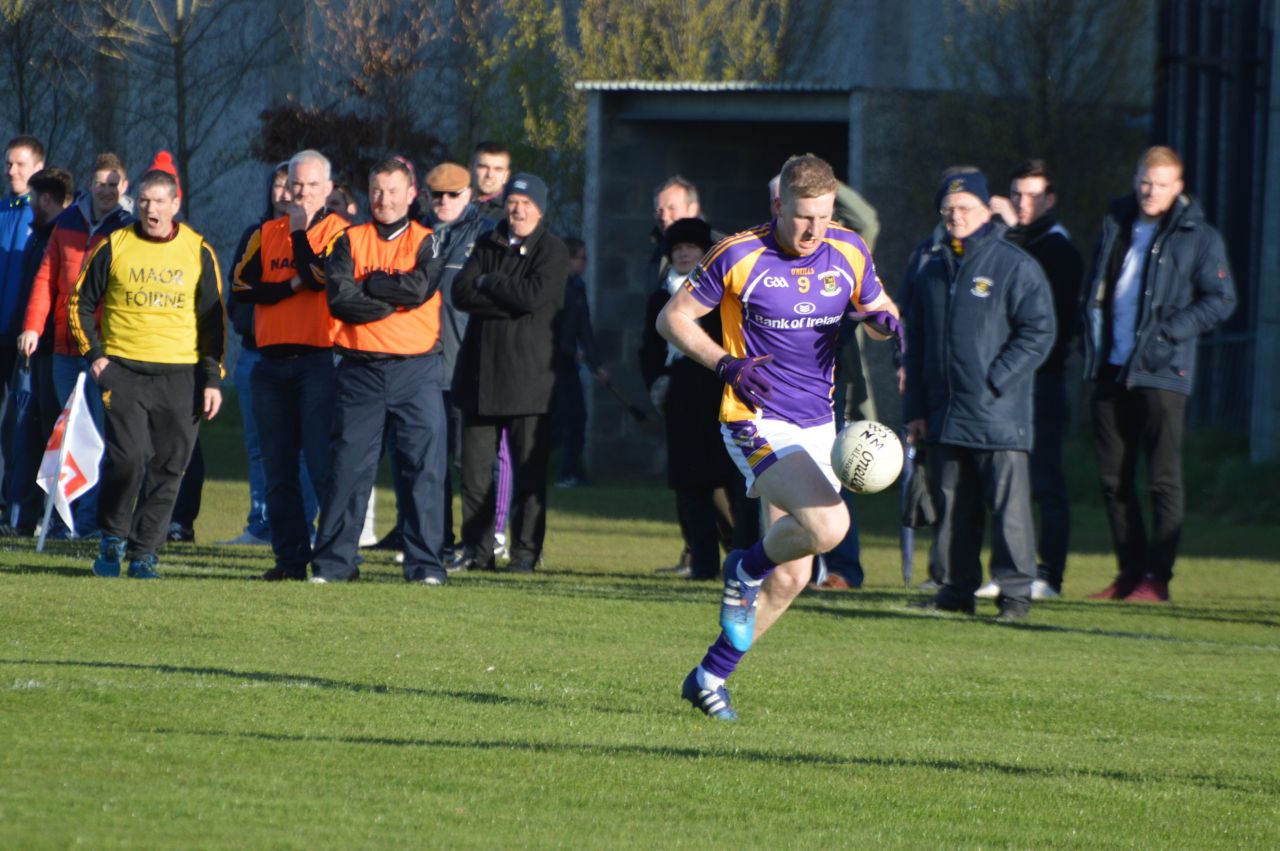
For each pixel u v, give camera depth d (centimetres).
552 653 2548
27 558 3634
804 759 1802
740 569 2062
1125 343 3731
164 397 3322
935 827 1517
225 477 6538
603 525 5262
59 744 1677
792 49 9531
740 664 2519
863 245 2191
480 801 1527
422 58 8931
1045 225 3794
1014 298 3228
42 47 8588
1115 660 2731
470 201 4144
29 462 4328
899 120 6969
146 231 3297
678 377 3806
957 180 3219
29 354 3931
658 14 9725
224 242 9981
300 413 3328
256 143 8519
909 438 3428
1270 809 1641
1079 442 7031
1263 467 6209
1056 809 1608
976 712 2197
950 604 3350
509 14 9669
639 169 7344
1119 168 7181
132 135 9406
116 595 2967
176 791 1486
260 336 3312
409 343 3256
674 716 2056
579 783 1628
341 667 2328
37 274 3991
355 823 1406
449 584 3400
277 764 1642
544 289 3728
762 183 7425
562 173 9681
